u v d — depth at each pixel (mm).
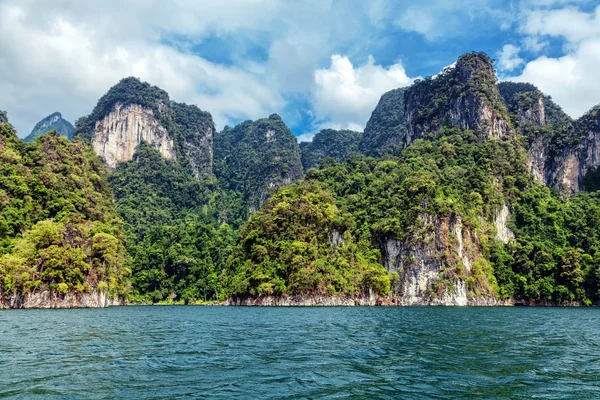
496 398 18234
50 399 17750
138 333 41500
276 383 20594
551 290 126312
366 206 137375
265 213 131000
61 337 37312
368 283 115062
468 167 152500
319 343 34062
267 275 114688
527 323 54344
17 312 73000
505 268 129000
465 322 54812
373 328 46281
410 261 118812
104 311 82188
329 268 115562
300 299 111375
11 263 86625
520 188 154125
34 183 113938
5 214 101188
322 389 19531
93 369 23453
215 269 167750
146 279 160250
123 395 18469
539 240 140125
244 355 28266
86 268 95688
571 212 150625
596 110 190500
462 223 124250
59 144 136125
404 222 122688
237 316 68625
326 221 125188
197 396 18344
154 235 181000
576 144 184875
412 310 86875
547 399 18094
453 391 19281
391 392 19078
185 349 30891
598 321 59844
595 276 125500
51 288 89250
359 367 24250
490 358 27078
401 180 141125
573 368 24109
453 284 115812
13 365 24359
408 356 27750
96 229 107000
